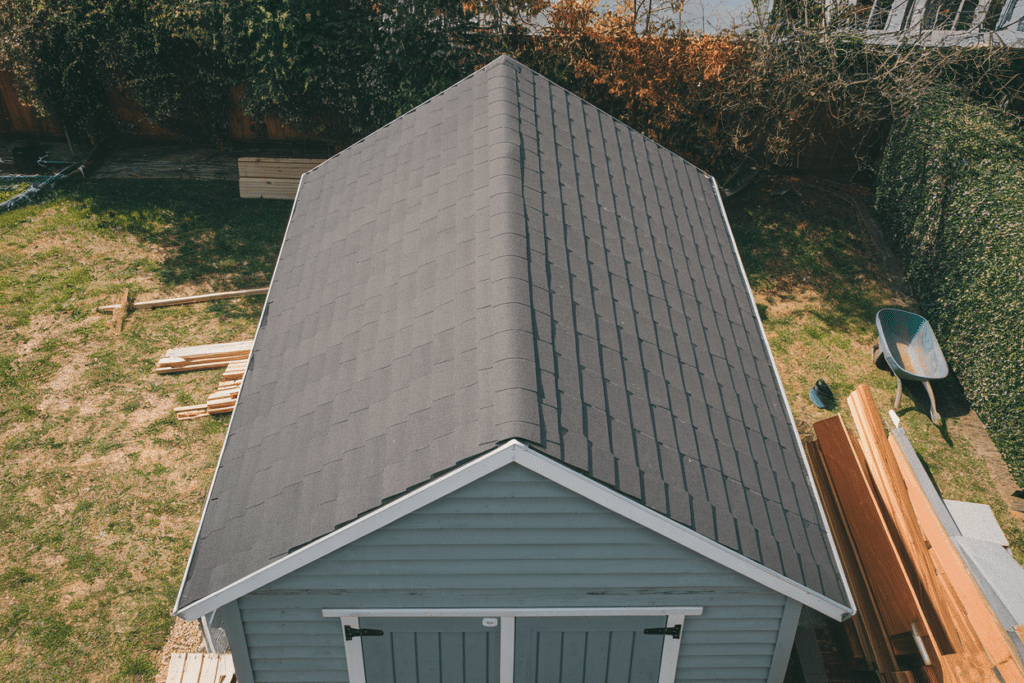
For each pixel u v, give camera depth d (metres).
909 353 12.27
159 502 9.96
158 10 15.41
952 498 10.17
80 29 15.54
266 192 16.78
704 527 5.62
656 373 6.64
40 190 16.48
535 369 5.57
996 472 10.58
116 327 12.92
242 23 15.27
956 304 12.16
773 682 7.07
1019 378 10.21
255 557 5.73
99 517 9.72
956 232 12.47
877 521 8.22
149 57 16.09
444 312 6.50
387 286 7.48
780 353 12.78
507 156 7.73
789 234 15.61
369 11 15.79
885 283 14.29
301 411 6.86
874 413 9.53
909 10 15.73
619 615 6.43
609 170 9.14
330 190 10.34
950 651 7.27
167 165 17.88
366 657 6.74
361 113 16.52
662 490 5.58
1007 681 6.38
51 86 16.53
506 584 6.14
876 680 7.90
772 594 6.32
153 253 14.99
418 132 9.93
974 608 7.23
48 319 13.11
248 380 7.80
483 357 5.74
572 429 5.37
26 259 14.55
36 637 8.34
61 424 11.09
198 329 13.11
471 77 10.09
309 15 15.15
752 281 14.43
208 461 10.61
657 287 7.80
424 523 5.70
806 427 11.25
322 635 6.57
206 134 18.14
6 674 8.00
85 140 17.92
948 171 12.94
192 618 5.75
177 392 11.79
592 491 5.30
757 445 6.93
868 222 15.82
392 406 6.06
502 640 6.62
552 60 14.89
